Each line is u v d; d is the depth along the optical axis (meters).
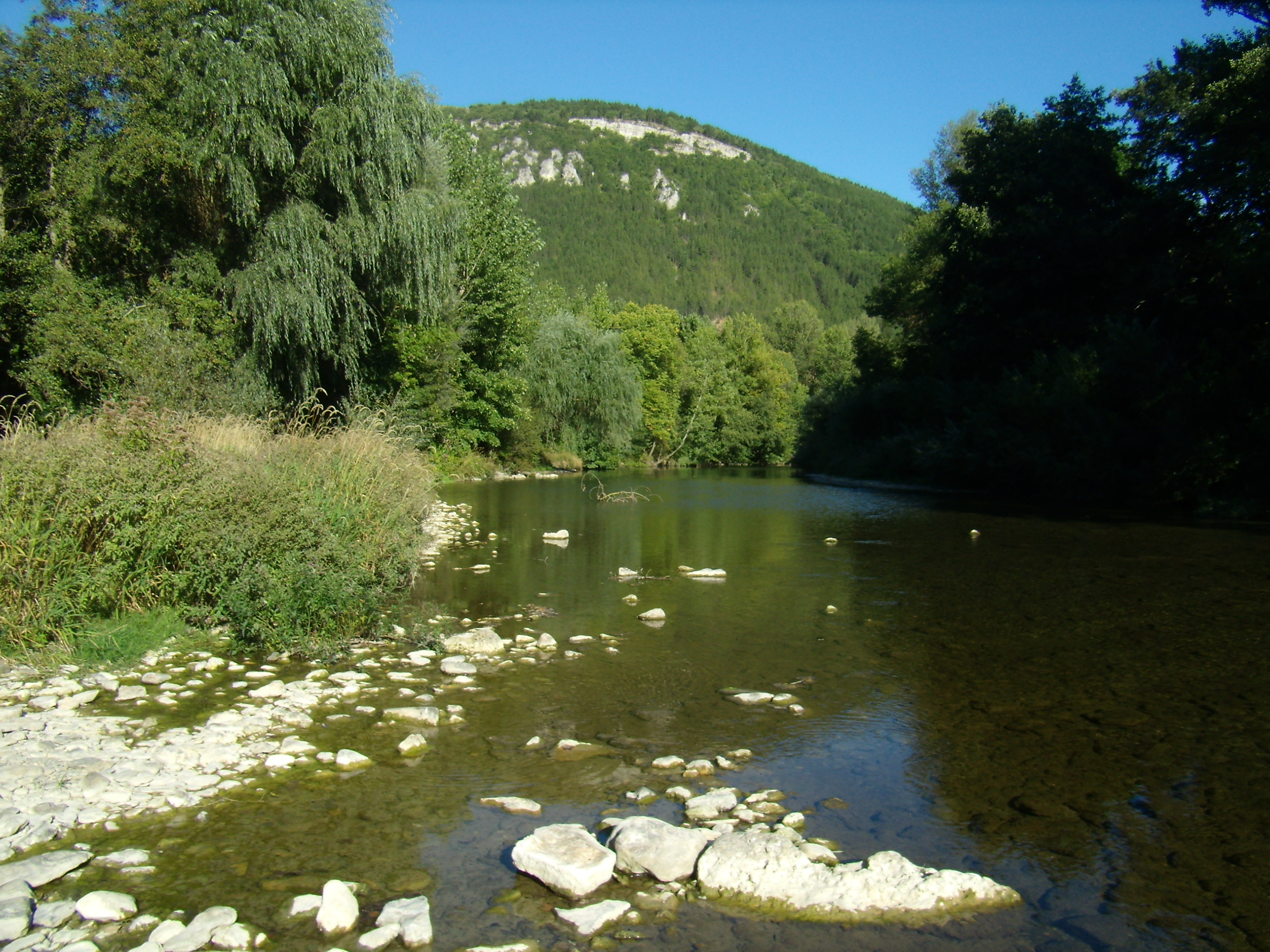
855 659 6.47
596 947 2.72
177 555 6.81
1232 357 20.92
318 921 2.77
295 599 6.27
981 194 29.47
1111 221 25.58
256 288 17.39
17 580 5.85
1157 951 2.72
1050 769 4.32
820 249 187.00
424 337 27.73
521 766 4.27
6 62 16.61
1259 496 18.84
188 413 10.45
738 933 2.83
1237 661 6.43
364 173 18.78
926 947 2.75
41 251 16.80
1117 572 10.72
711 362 63.19
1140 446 22.12
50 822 3.41
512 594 9.01
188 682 5.46
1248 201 21.28
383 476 9.30
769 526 16.36
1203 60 23.17
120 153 16.06
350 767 4.18
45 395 14.21
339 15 18.30
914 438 30.92
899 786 4.09
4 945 2.62
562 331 40.06
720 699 5.45
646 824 3.42
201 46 16.86
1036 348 27.78
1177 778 4.20
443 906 2.96
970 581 10.05
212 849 3.33
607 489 28.02
